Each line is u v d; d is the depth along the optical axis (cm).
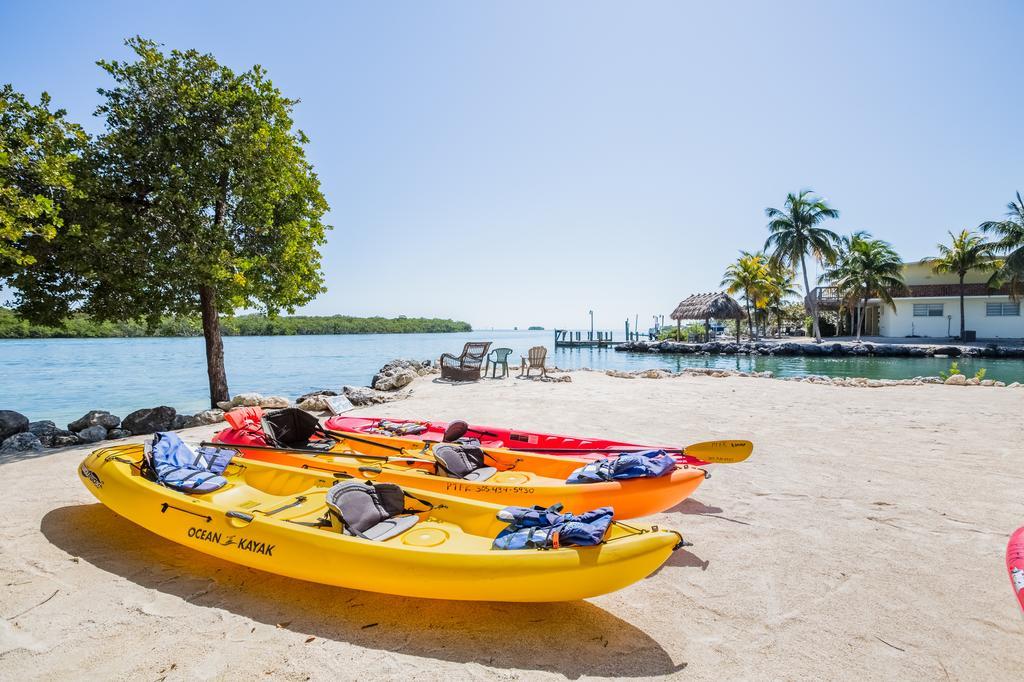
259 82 1295
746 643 379
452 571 371
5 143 857
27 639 380
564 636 385
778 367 3089
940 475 755
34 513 621
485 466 644
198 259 1118
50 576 470
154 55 1167
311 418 734
